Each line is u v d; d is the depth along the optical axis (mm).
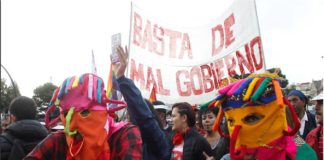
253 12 6508
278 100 2242
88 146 2324
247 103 2369
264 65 6312
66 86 2404
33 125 3645
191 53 7160
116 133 2449
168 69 7023
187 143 4004
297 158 2480
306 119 5191
